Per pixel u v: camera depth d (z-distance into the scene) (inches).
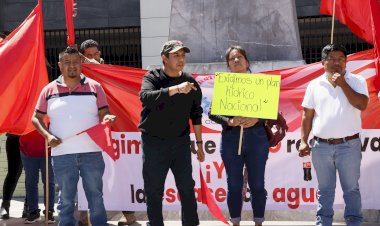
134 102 274.4
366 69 262.4
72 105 230.7
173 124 223.5
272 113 227.8
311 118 234.4
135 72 274.7
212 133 272.4
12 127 257.6
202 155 236.4
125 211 282.2
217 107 229.1
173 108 221.5
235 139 239.0
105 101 237.3
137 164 275.7
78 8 593.3
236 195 240.2
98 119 234.8
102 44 605.0
